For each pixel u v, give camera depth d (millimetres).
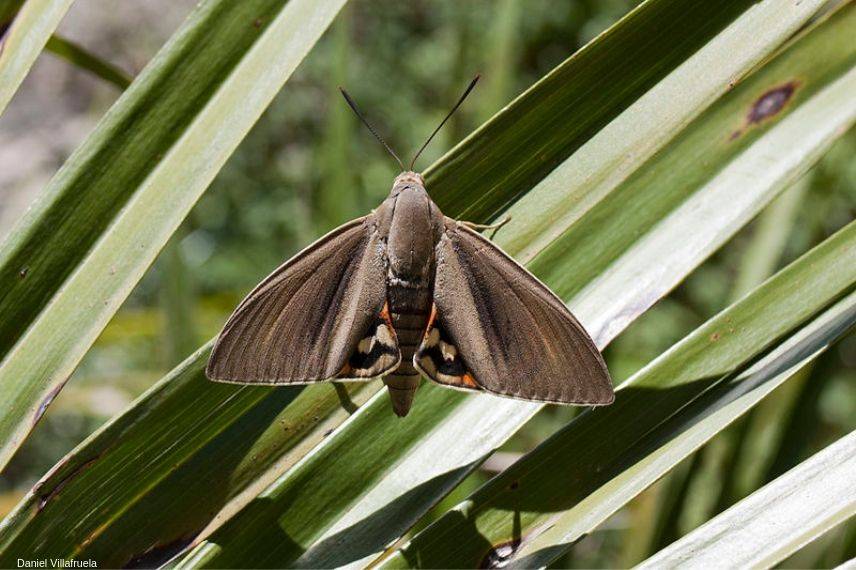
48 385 760
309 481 770
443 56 1945
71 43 813
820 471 744
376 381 777
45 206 762
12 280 761
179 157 765
